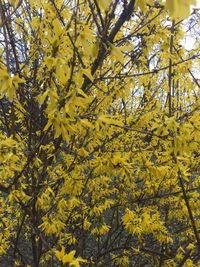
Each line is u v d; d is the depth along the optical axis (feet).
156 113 9.60
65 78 5.31
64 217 10.03
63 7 8.00
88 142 9.05
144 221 10.03
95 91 9.50
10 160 6.89
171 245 13.85
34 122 8.86
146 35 8.60
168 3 2.79
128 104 11.61
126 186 11.82
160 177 9.92
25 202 9.35
